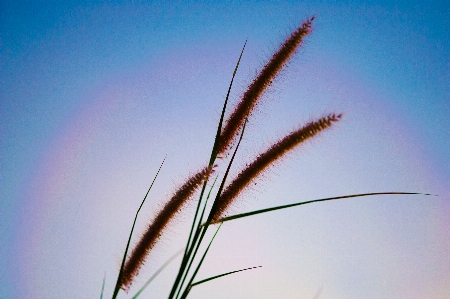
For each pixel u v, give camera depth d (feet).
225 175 2.27
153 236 2.34
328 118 2.29
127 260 2.35
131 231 2.31
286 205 2.31
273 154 2.34
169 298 2.20
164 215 2.34
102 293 2.32
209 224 2.27
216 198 2.26
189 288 2.24
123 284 2.32
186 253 2.24
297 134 2.32
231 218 2.31
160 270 2.31
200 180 2.33
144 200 2.36
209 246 2.28
